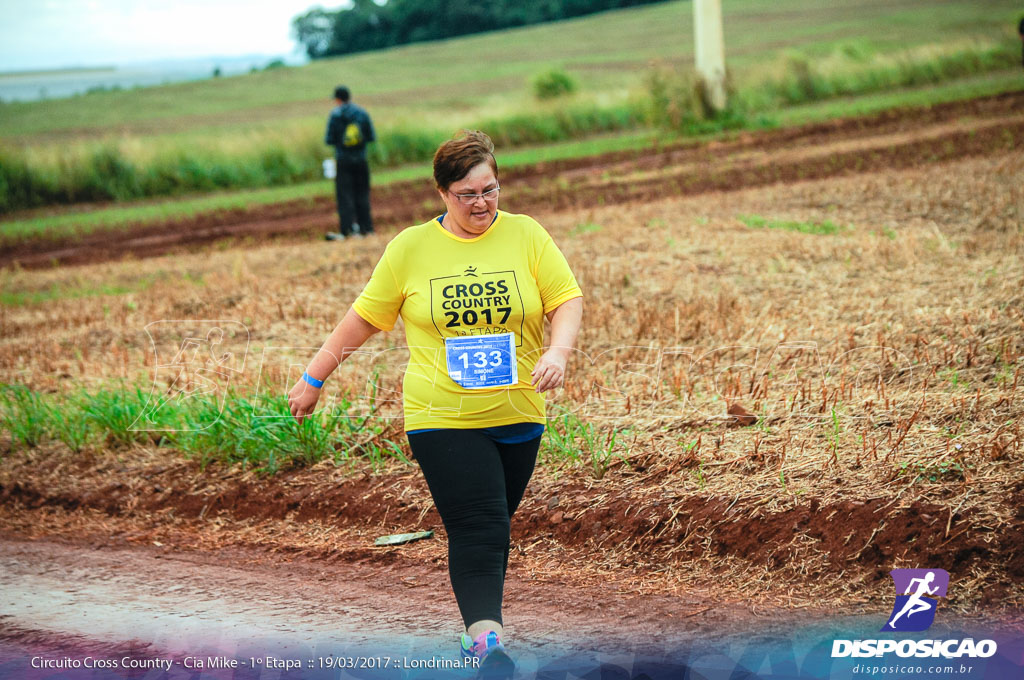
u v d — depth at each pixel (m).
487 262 5.52
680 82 38.91
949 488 6.76
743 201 20.41
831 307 11.87
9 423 10.58
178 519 8.80
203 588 7.24
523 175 31.41
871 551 6.44
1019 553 6.06
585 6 154.38
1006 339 9.70
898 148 25.55
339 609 6.70
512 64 108.44
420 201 28.39
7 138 68.94
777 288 13.06
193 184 38.12
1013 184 18.08
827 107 40.38
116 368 12.50
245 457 9.49
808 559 6.57
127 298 17.11
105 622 6.64
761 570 6.63
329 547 7.93
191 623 6.57
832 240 15.45
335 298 15.27
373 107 77.69
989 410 8.05
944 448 7.37
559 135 43.34
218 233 26.05
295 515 8.55
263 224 27.27
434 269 5.53
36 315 16.64
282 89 106.75
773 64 47.12
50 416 10.78
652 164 30.22
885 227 16.03
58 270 22.19
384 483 8.60
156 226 28.89
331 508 8.48
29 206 36.16
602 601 6.51
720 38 38.78
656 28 125.50
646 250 16.45
